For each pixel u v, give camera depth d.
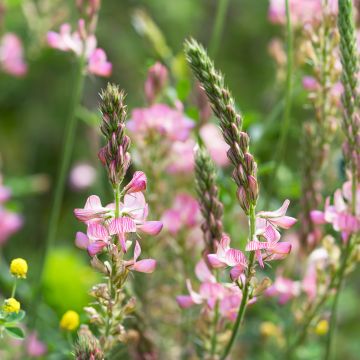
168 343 0.67
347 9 0.57
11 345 0.66
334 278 0.61
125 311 0.54
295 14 0.68
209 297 0.57
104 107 0.50
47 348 0.66
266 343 0.70
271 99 0.90
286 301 0.63
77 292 0.73
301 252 0.62
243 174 0.51
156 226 0.51
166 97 0.72
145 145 0.66
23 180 0.83
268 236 0.51
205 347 0.58
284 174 0.73
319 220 0.58
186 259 0.64
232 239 0.68
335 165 0.69
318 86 0.63
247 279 0.52
